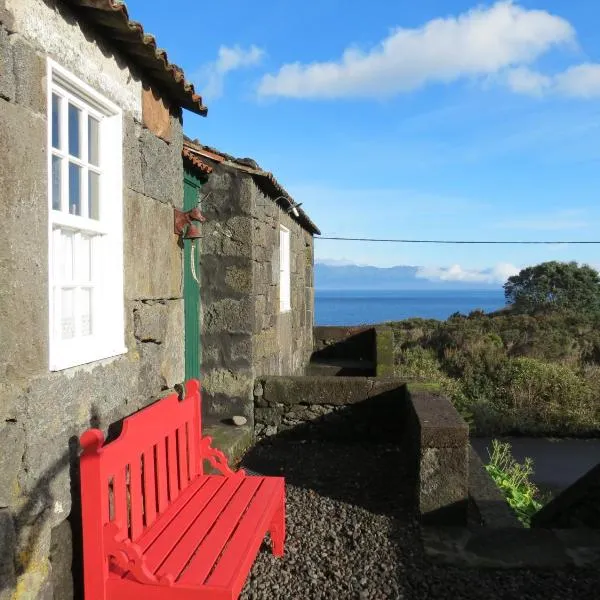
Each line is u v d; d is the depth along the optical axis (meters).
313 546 3.88
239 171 6.39
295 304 9.84
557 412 13.25
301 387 6.48
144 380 3.64
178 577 2.48
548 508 4.56
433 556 3.70
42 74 2.55
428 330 20.53
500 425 12.83
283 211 8.44
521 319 21.28
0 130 2.26
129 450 2.78
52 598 2.57
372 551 3.81
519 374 14.65
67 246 3.02
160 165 3.91
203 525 3.02
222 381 6.50
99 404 3.05
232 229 6.43
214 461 3.83
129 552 2.44
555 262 32.88
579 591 3.33
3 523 2.24
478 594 3.31
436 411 4.62
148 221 3.72
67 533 2.70
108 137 3.30
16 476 2.36
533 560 3.65
